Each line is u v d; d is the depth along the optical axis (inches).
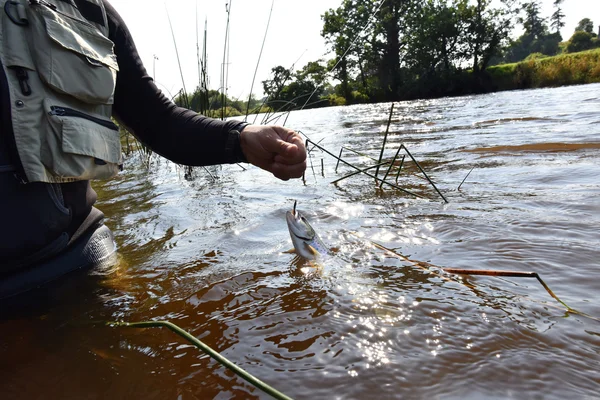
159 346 45.3
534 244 65.4
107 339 47.4
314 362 40.4
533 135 201.0
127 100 73.9
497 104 527.2
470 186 112.5
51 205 61.2
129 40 75.7
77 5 65.7
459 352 40.2
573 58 1059.3
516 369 37.1
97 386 39.1
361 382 36.8
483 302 49.4
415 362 39.2
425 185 119.8
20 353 45.4
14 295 60.0
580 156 136.7
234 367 32.8
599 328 42.6
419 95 1285.7
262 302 54.3
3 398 38.0
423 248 69.2
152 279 64.3
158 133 73.2
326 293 55.2
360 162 174.6
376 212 94.3
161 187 151.3
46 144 57.9
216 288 59.4
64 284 63.1
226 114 201.8
